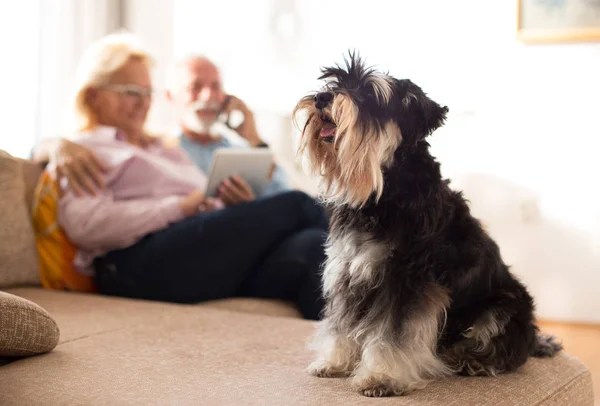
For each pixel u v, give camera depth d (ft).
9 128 14.34
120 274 10.47
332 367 6.69
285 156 17.87
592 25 16.42
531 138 17.10
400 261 6.34
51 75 15.19
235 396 5.98
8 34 14.28
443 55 17.63
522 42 17.02
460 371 6.75
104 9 16.81
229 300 10.59
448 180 7.11
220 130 15.11
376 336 6.32
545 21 16.74
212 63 13.64
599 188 16.61
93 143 11.31
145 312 9.18
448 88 17.65
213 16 18.99
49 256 10.75
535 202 17.12
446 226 6.56
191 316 9.05
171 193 11.36
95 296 10.16
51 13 15.21
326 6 18.31
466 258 6.60
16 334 6.80
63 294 10.12
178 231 10.41
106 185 11.05
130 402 5.80
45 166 11.60
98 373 6.57
